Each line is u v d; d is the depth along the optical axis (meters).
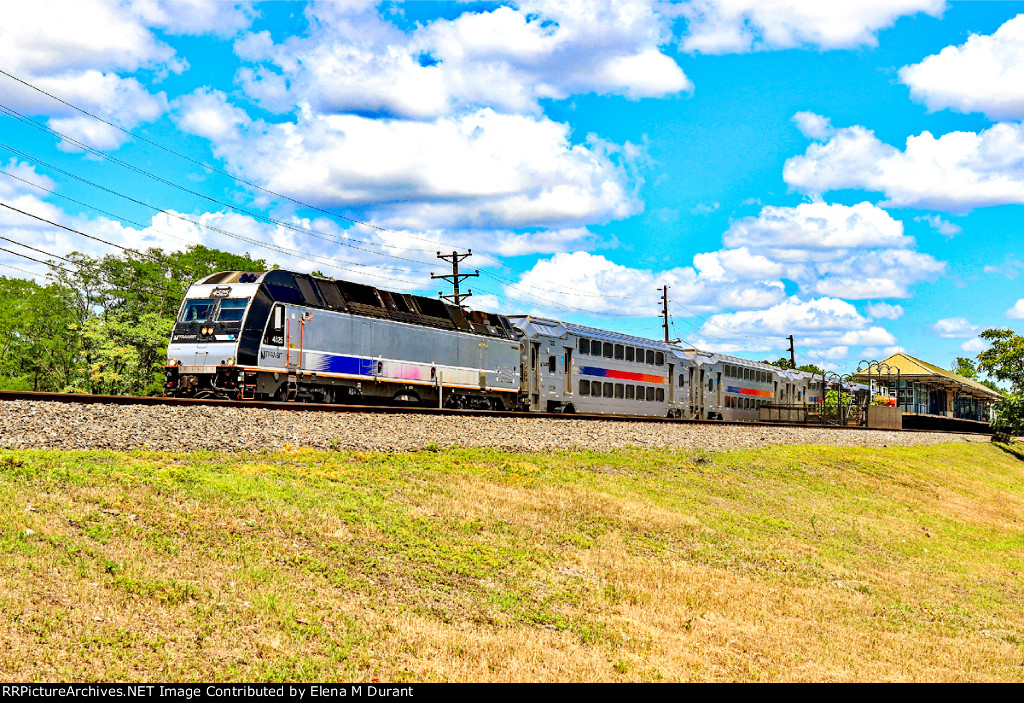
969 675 12.16
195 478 14.31
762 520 20.45
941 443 51.72
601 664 10.81
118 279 51.44
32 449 14.74
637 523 17.72
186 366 24.36
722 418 53.78
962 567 19.28
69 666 8.00
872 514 24.45
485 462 20.97
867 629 13.74
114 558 10.46
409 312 30.33
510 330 36.00
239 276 25.36
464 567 13.16
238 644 9.25
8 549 9.98
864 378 78.50
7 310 49.72
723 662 11.55
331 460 17.95
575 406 40.12
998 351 96.19
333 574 11.76
